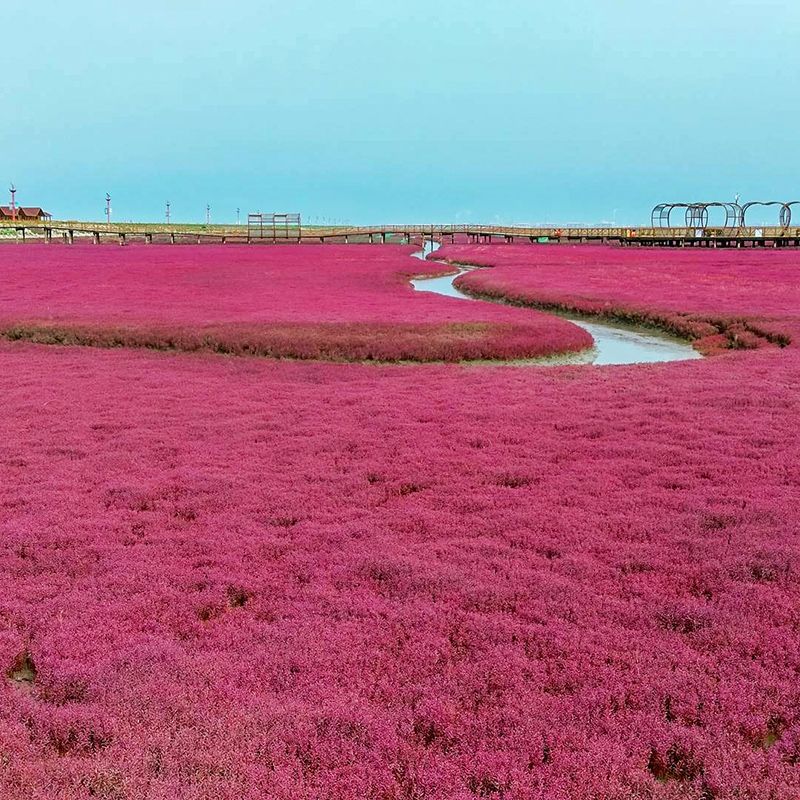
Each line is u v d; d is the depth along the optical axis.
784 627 7.41
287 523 10.42
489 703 6.36
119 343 27.03
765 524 9.78
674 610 7.72
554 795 5.24
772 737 6.03
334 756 5.64
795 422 14.78
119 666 6.91
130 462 12.95
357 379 20.70
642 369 21.28
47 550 9.38
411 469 12.45
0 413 16.47
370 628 7.52
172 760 5.54
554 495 11.11
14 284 46.56
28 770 5.46
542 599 8.06
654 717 6.09
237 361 23.56
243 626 7.65
